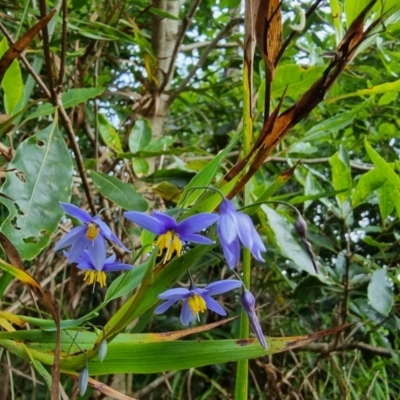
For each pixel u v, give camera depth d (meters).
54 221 0.20
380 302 0.27
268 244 0.40
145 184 0.38
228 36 0.50
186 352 0.16
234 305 0.45
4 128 0.21
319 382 0.42
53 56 0.31
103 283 0.17
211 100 0.55
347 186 0.29
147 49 0.36
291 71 0.21
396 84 0.19
